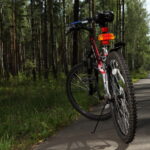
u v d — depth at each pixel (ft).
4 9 128.26
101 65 12.53
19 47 160.76
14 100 34.71
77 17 65.26
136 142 14.16
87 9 136.98
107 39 12.39
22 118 21.84
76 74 14.35
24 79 98.37
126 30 205.57
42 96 35.70
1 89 59.36
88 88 13.97
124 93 10.61
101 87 13.26
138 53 249.34
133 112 10.16
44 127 18.97
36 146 15.28
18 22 136.98
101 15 12.43
